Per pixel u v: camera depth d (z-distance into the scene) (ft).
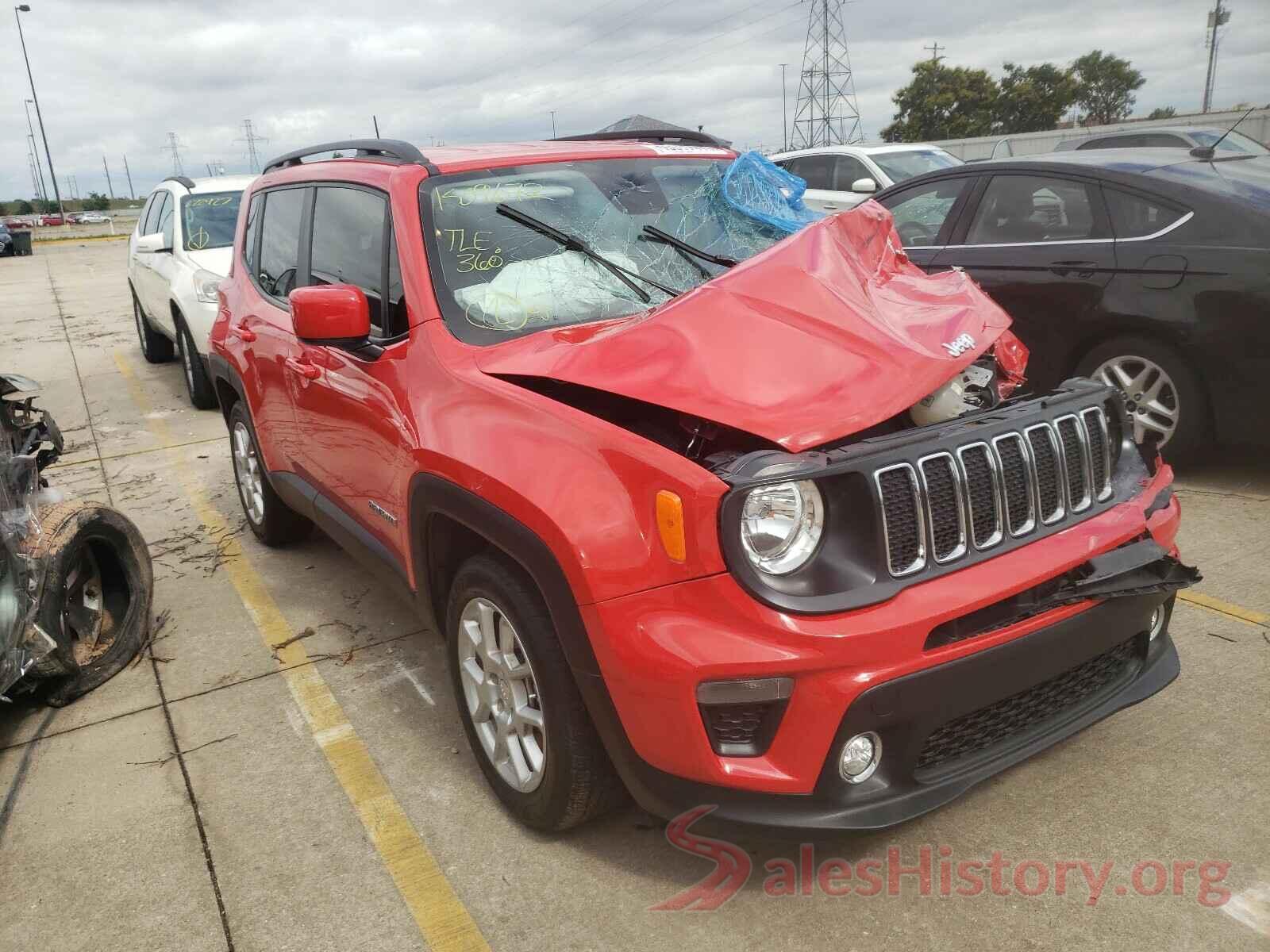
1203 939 7.27
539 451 7.97
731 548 6.78
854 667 6.79
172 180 31.24
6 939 8.16
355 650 12.89
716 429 7.69
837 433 7.28
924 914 7.69
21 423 12.66
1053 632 7.48
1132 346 16.08
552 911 8.02
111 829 9.48
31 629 10.96
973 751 7.70
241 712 11.52
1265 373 14.73
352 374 10.96
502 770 9.09
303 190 13.79
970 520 7.42
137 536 13.21
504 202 11.00
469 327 9.87
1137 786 9.00
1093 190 16.75
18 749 11.08
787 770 7.02
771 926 7.69
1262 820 8.45
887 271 9.95
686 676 6.88
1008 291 17.52
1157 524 8.51
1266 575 13.00
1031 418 7.91
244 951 7.85
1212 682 10.59
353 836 9.14
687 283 10.75
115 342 39.86
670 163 12.29
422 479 9.11
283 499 14.73
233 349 15.23
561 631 7.57
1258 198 15.26
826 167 34.14
